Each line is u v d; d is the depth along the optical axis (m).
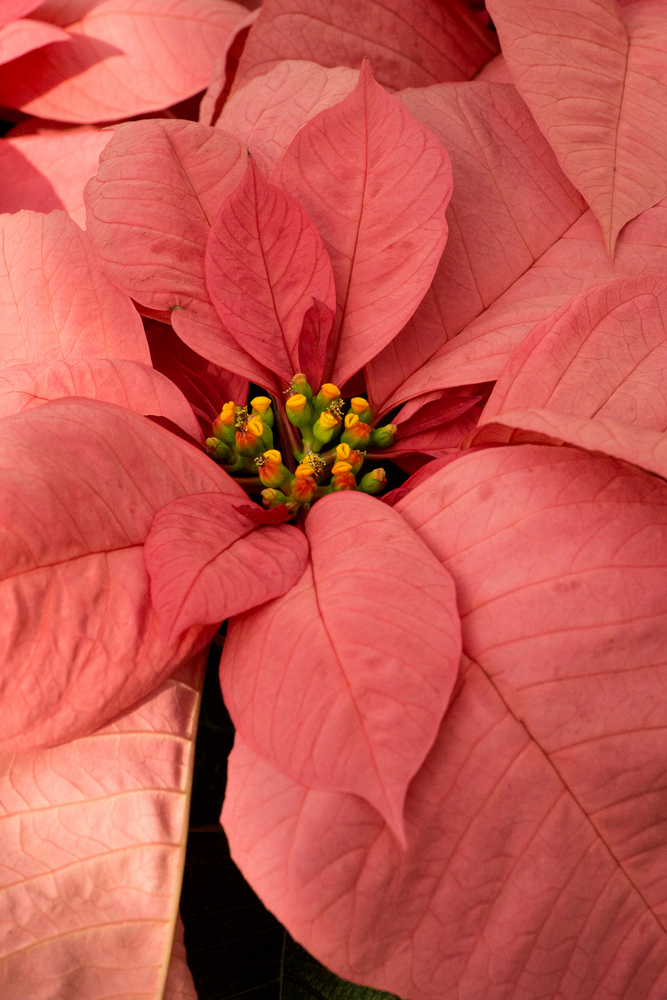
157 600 0.38
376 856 0.38
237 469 0.43
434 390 0.43
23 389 0.42
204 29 0.49
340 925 0.38
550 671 0.39
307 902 0.38
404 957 0.38
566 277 0.44
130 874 0.39
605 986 0.38
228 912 0.42
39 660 0.39
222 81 0.47
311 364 0.43
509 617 0.39
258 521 0.41
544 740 0.38
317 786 0.37
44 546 0.39
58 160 0.48
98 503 0.39
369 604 0.38
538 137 0.45
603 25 0.46
